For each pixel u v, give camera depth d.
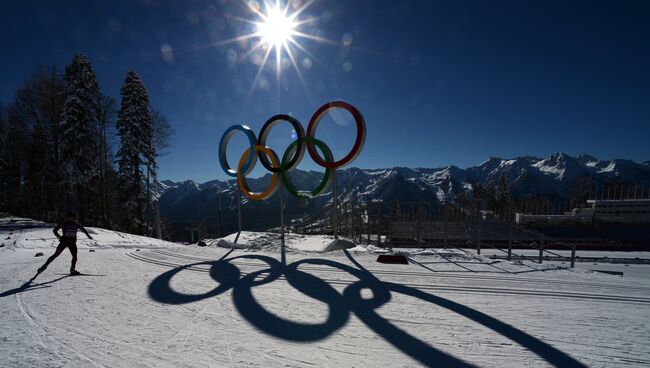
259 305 5.61
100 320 4.84
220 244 12.42
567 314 5.27
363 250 11.26
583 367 3.58
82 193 24.30
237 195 14.27
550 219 32.47
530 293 6.45
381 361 3.66
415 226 19.41
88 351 3.80
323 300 5.91
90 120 24.67
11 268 8.74
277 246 11.80
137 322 4.78
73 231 7.91
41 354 3.71
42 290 6.48
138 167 25.06
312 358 3.72
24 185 33.03
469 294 6.35
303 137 12.44
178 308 5.44
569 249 21.22
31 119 25.86
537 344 4.14
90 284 6.96
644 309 5.58
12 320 4.80
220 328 4.59
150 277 7.61
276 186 13.17
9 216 27.64
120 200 25.62
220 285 6.91
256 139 13.83
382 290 6.58
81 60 24.20
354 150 11.34
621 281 7.54
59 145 23.66
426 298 6.06
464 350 3.96
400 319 4.98
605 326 4.77
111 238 17.52
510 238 12.42
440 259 9.95
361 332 4.49
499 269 8.71
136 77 25.62
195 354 3.78
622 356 3.84
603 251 20.70
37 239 15.41
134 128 25.03
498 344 4.14
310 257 10.12
